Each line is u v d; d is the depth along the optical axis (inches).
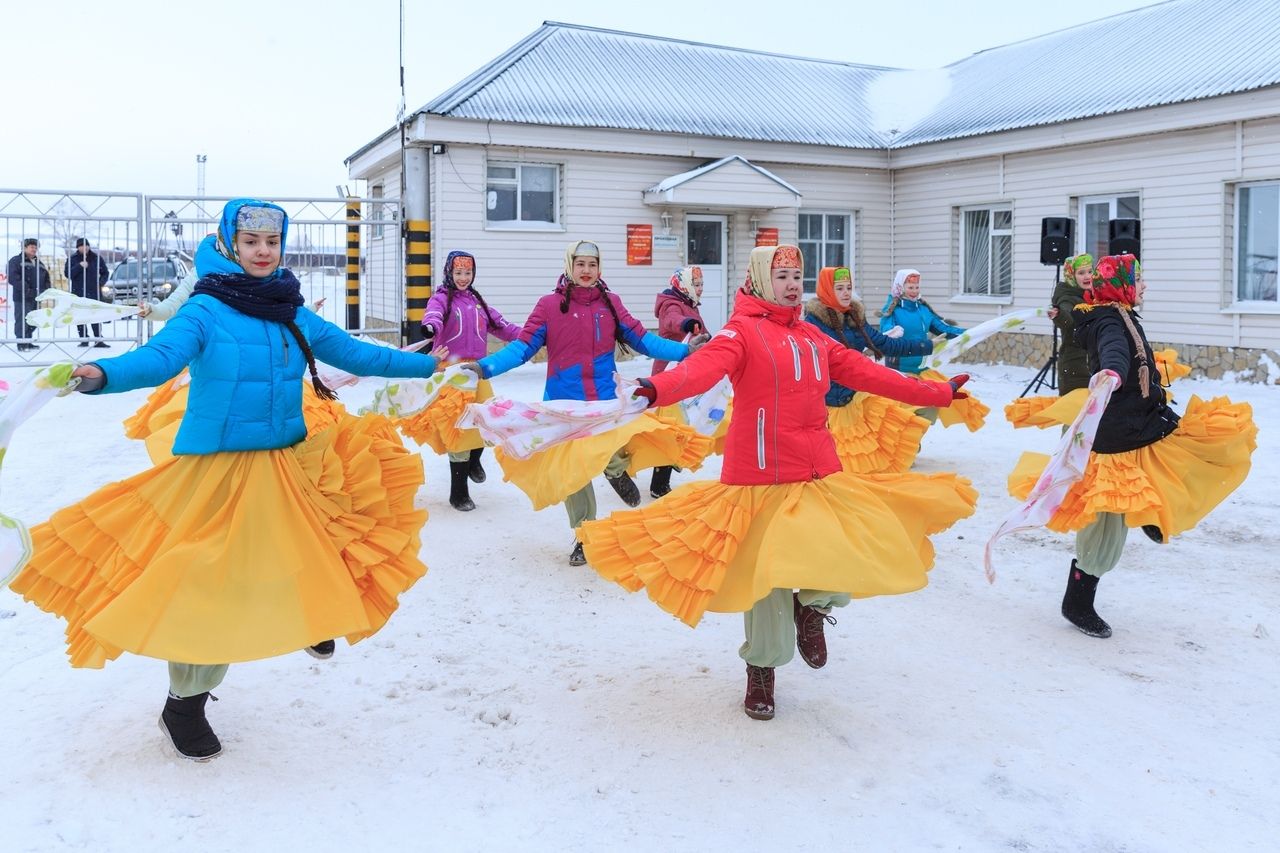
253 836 128.6
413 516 155.3
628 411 155.0
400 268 655.8
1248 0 700.7
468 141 638.5
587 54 784.3
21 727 157.3
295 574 138.4
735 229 738.2
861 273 779.4
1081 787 143.1
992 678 180.9
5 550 126.7
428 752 152.2
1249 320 572.1
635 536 158.4
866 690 175.3
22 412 123.5
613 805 137.7
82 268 616.4
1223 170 575.2
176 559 134.3
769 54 877.8
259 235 146.5
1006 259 709.9
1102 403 177.5
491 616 212.1
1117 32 762.2
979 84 792.3
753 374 156.0
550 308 249.6
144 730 156.8
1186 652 193.3
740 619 211.9
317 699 169.8
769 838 130.0
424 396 184.9
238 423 141.7
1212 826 133.3
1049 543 268.7
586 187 684.7
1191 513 193.8
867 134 767.1
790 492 153.8
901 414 292.7
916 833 131.3
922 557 161.6
